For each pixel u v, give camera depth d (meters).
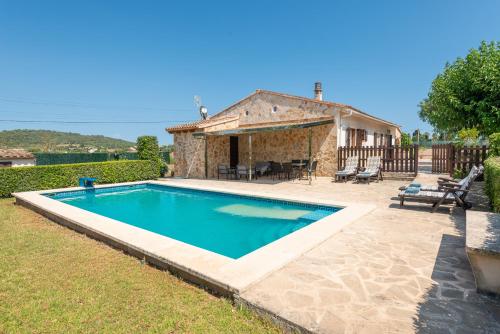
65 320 3.03
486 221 3.90
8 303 3.38
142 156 17.77
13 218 8.01
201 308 3.23
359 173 13.48
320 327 2.64
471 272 3.79
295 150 17.22
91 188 13.32
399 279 3.62
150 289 3.68
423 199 7.27
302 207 9.27
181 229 7.97
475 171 7.14
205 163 17.95
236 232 7.56
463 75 11.93
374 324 2.69
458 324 2.68
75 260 4.70
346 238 5.26
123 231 5.69
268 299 3.15
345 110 15.19
